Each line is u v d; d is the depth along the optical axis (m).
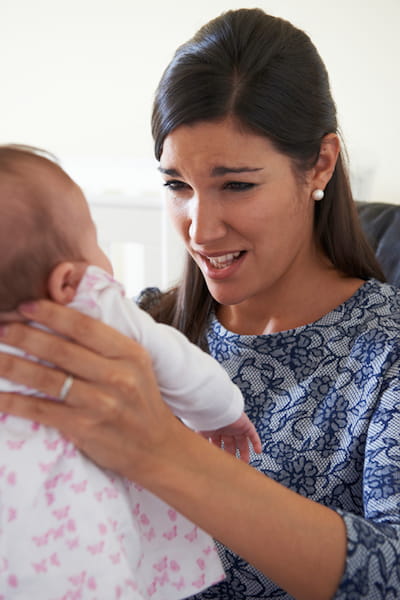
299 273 1.23
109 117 2.68
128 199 2.32
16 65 2.66
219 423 0.95
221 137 1.03
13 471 0.80
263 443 1.16
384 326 1.16
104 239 2.37
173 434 0.83
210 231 1.09
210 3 2.52
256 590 1.11
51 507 0.80
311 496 1.12
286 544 0.83
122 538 0.83
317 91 1.11
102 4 2.57
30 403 0.78
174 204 1.15
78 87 2.66
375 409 1.11
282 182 1.09
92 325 0.77
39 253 0.79
